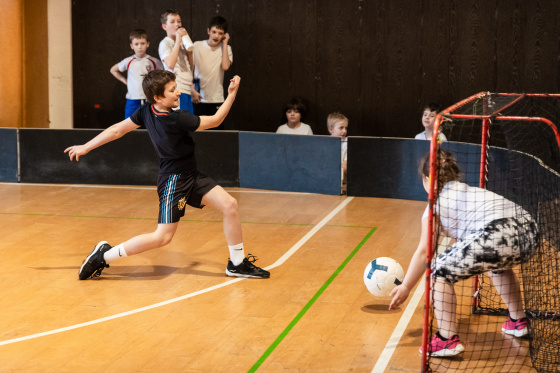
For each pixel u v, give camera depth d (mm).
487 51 9953
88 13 10812
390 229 7305
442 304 4277
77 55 10914
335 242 6859
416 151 8492
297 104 9836
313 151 8930
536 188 6309
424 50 10148
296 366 4219
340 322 4887
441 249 6480
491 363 4258
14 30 10234
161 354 4398
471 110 5055
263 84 10711
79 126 11031
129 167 9516
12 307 5211
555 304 4824
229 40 10680
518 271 5508
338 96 10516
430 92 10211
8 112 10305
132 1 10742
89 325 4871
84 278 5805
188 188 5695
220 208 5746
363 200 8617
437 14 10039
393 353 4391
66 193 9023
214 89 9891
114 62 10883
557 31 9680
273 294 5461
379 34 10258
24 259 6355
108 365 4254
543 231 5332
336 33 10391
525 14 9758
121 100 10969
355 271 5992
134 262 6273
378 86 10367
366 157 8727
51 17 10664
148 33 10773
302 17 10445
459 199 4223
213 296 5430
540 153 7387
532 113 9680
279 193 9039
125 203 8484
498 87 9977
